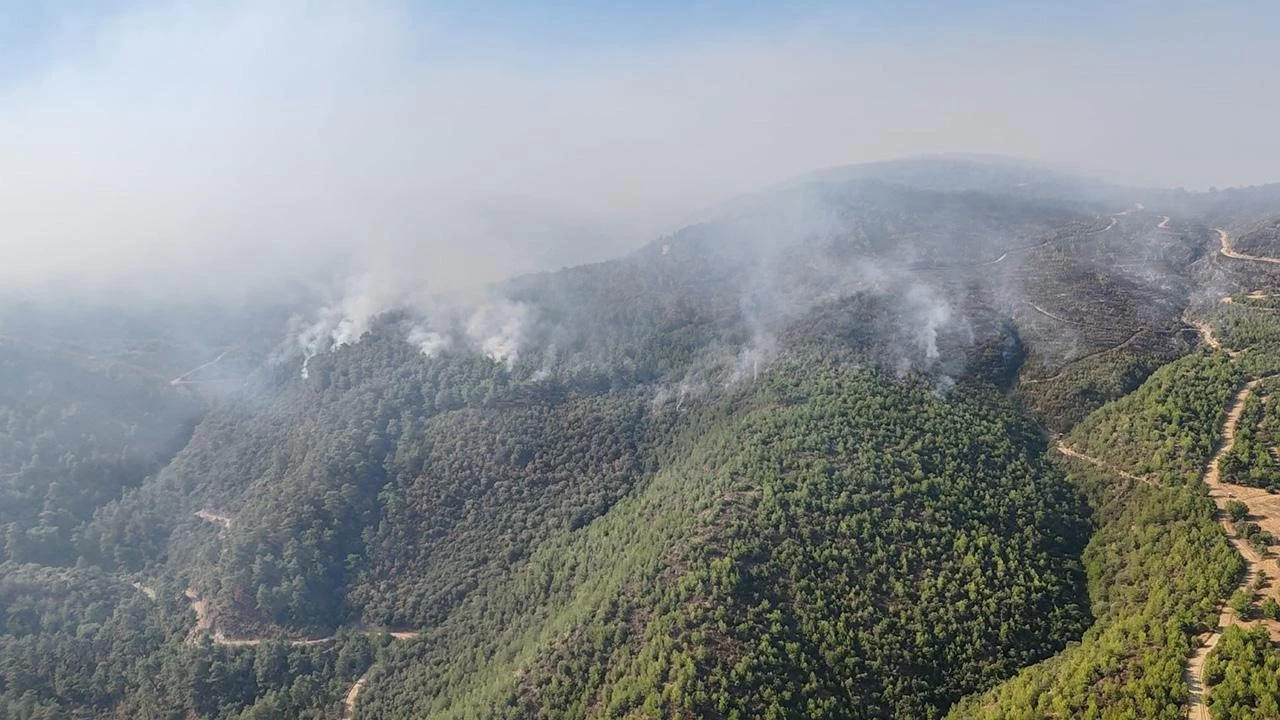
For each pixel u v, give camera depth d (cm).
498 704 14412
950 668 13712
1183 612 12106
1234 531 13850
